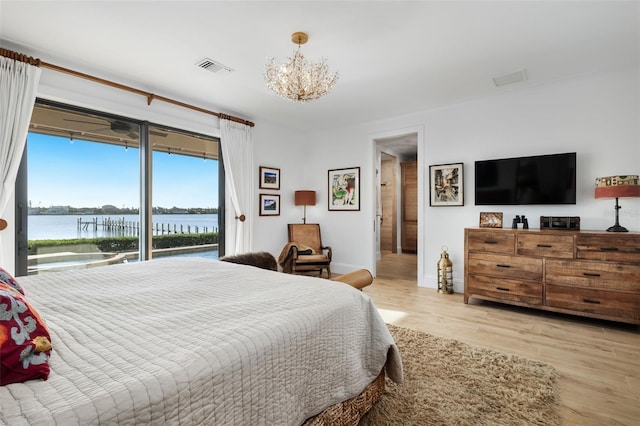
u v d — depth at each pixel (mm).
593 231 2979
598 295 2783
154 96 3445
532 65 2955
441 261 3961
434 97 3807
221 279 1751
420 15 2182
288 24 2289
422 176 4340
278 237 5125
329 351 1265
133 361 825
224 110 4270
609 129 3121
